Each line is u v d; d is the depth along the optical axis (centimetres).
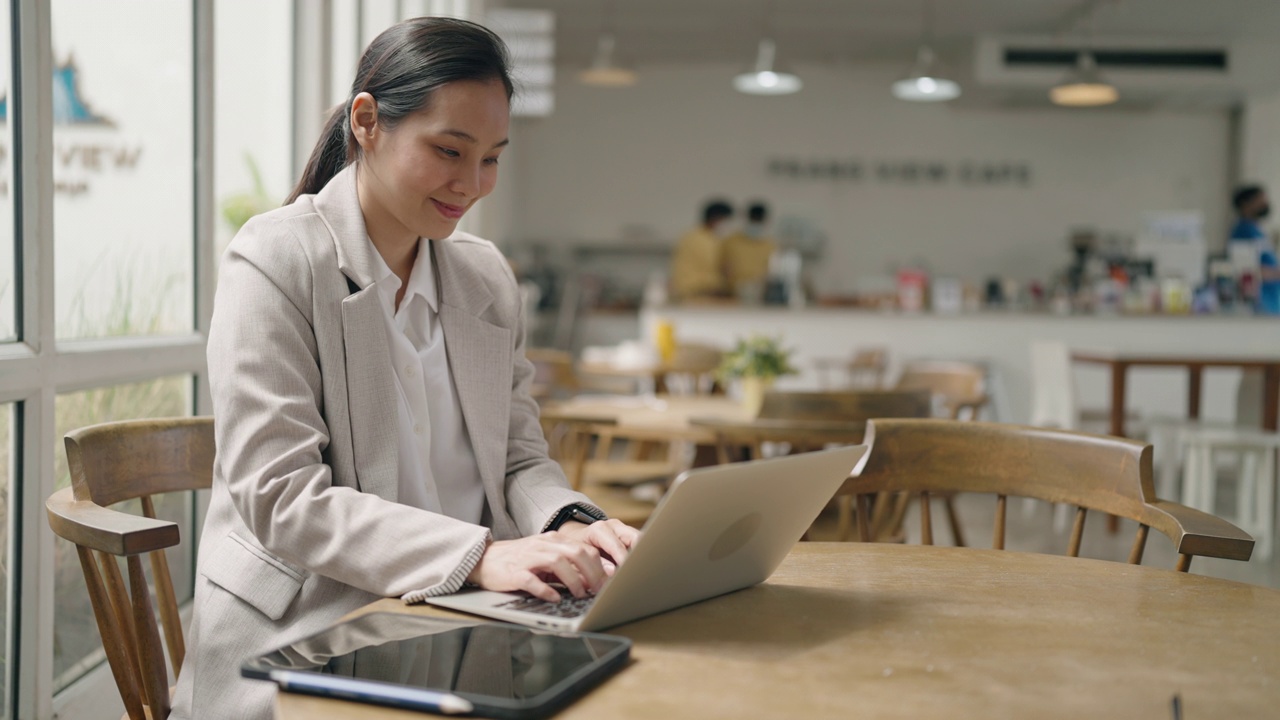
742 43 1002
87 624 213
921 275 747
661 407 346
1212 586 112
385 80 121
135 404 229
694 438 287
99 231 221
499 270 147
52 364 189
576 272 1103
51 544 190
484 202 594
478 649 84
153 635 114
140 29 235
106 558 117
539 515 128
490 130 119
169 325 249
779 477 95
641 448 425
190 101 255
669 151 1092
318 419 119
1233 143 1034
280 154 332
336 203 129
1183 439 482
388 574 104
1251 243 752
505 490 138
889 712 74
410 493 129
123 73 229
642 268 1110
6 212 182
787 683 80
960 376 394
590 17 916
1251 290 741
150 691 114
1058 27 899
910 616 99
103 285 222
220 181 321
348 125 131
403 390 130
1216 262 754
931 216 1075
